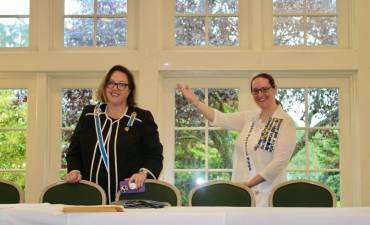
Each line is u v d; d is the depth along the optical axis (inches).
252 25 180.1
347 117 180.7
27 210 82.5
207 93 182.7
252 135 134.9
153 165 116.3
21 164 182.2
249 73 179.9
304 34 183.6
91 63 177.6
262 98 135.2
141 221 79.3
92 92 184.7
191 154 181.9
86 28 186.4
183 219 79.5
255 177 126.1
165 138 181.8
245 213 80.9
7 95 183.9
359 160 173.6
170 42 183.8
